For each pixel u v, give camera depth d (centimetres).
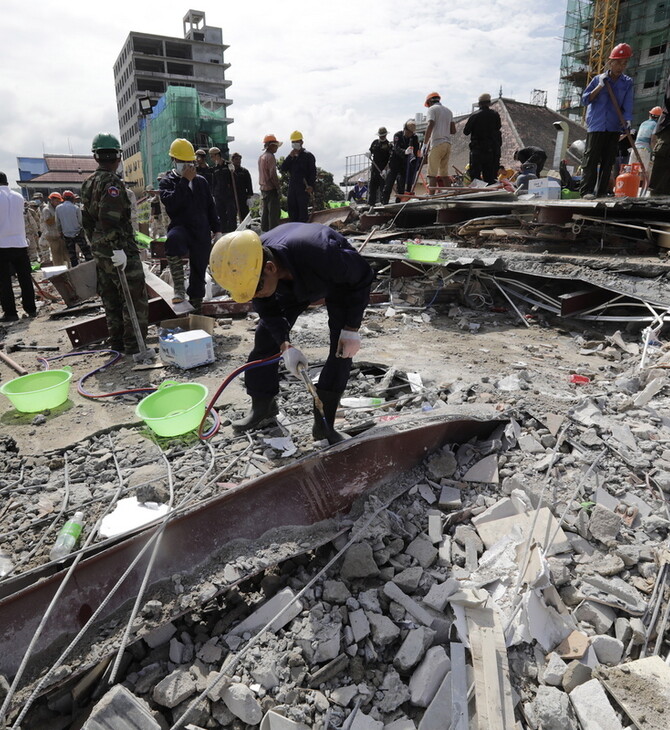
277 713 174
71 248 1015
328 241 238
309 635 197
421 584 221
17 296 886
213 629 206
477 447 307
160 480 276
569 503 254
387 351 486
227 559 214
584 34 3359
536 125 2472
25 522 250
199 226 558
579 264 591
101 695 181
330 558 234
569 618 211
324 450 256
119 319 492
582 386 388
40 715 177
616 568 224
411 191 1105
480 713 174
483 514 254
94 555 201
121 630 186
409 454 282
